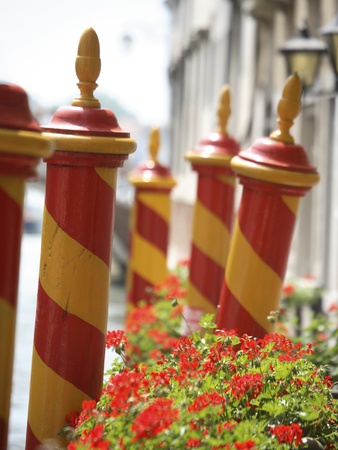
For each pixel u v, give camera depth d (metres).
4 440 4.54
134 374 5.07
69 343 5.58
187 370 5.41
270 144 6.19
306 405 5.29
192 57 33.94
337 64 10.05
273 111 18.88
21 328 19.08
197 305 8.57
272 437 4.88
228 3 25.02
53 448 5.40
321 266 14.82
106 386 5.70
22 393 12.23
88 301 5.59
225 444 4.64
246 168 6.16
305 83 11.79
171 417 4.70
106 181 5.58
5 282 4.41
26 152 4.35
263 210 6.20
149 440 4.60
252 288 6.26
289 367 5.41
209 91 29.41
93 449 4.61
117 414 4.93
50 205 5.59
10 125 4.40
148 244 11.85
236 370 5.53
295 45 11.68
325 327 8.35
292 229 6.29
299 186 6.16
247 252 6.25
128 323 9.60
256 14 19.48
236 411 5.15
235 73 24.08
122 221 36.28
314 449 5.09
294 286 13.66
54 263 5.58
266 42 19.94
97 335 5.62
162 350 9.08
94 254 5.58
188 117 34.50
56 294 5.58
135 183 11.86
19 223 4.43
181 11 38.03
